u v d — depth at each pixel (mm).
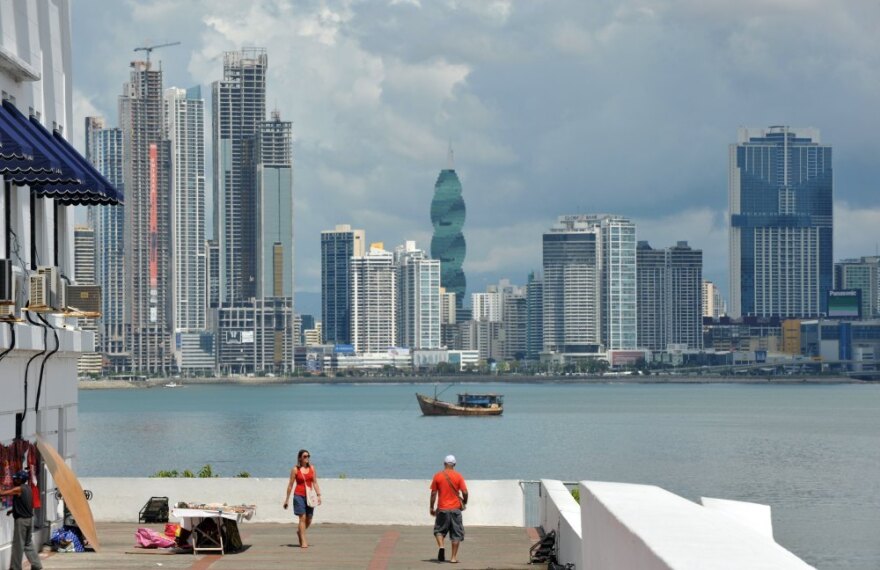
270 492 61719
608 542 20766
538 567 44406
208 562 45094
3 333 39594
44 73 49219
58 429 48562
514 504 60281
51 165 37594
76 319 51469
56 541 47219
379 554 48344
